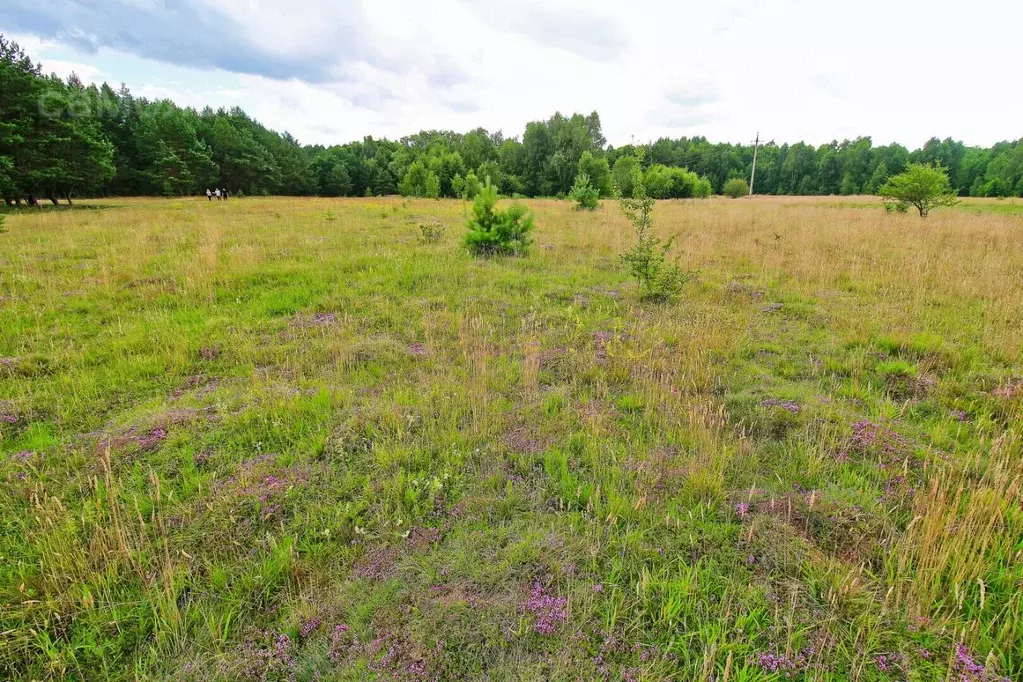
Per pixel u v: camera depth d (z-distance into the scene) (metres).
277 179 68.25
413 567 2.81
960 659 2.23
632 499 3.28
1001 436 3.79
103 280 8.75
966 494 3.23
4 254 11.05
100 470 3.63
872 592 2.58
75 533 2.96
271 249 11.83
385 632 2.42
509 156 79.69
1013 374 5.12
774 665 2.22
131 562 2.80
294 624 2.48
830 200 43.19
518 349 6.01
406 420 4.23
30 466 3.66
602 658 2.28
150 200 41.34
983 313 6.95
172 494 3.36
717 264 10.60
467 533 3.06
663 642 2.37
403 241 13.62
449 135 117.38
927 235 13.49
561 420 4.32
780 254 11.12
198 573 2.79
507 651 2.33
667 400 4.62
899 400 4.82
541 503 3.33
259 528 3.13
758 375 5.32
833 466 3.65
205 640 2.41
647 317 7.12
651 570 2.78
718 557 2.85
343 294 8.18
